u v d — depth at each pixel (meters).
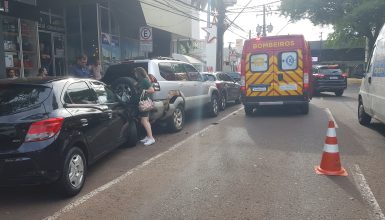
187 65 11.70
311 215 4.75
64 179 5.34
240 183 5.98
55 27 16.66
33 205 5.26
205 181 6.10
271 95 13.23
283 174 6.40
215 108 13.53
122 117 7.90
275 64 13.11
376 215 4.74
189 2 26.03
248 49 13.35
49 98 5.48
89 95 6.66
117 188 5.86
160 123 10.53
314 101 18.75
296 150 8.09
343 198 5.30
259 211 4.90
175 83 10.32
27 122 5.11
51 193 5.70
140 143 9.08
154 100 9.34
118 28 20.25
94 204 5.24
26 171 5.03
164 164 7.16
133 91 8.99
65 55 17.28
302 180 6.08
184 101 10.77
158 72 9.74
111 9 19.28
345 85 21.52
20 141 5.07
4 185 5.09
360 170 6.59
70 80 6.23
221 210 4.95
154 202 5.26
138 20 19.92
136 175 6.51
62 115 5.42
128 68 9.93
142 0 19.08
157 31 22.73
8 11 12.72
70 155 5.49
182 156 7.73
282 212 4.85
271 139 9.31
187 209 5.00
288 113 14.14
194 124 11.89
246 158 7.48
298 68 12.95
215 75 15.45
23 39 14.58
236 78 21.31
